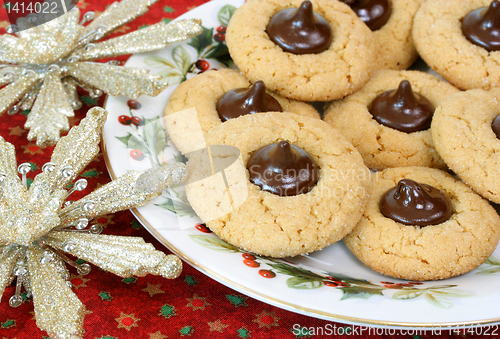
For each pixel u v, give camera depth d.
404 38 0.43
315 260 0.37
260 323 0.35
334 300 0.34
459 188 0.38
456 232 0.37
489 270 0.37
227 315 0.35
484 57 0.41
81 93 0.41
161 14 0.45
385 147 0.40
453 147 0.39
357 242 0.37
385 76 0.42
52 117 0.38
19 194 0.34
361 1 0.43
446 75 0.42
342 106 0.41
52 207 0.34
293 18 0.40
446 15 0.43
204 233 0.36
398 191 0.37
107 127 0.38
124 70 0.39
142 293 0.35
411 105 0.40
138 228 0.37
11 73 0.39
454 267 0.36
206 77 0.41
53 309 0.33
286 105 0.40
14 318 0.34
